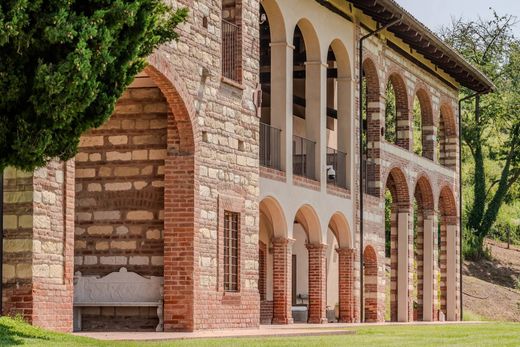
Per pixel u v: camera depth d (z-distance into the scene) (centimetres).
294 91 4150
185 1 2612
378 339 2514
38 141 1769
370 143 4216
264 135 3412
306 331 2744
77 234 2700
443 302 5178
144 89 2683
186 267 2620
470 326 3769
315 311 3697
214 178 2750
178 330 2603
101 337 2255
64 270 2234
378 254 4200
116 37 1819
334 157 3909
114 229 2686
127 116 2694
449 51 4609
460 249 5203
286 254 3438
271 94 3462
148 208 2673
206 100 2717
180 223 2633
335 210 3800
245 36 2967
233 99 2869
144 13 1850
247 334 2500
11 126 1773
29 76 1745
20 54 1727
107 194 2694
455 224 5181
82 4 1791
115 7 1794
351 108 3947
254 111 2994
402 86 4503
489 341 2531
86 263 2689
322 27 3709
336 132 4291
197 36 2670
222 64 2911
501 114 7594
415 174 4591
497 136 7744
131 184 2686
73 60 1723
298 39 4094
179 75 2580
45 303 2173
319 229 3684
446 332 3050
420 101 4853
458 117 5238
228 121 2834
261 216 3931
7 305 2139
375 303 4197
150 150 2678
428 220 4850
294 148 3816
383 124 4244
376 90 4206
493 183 7731
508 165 7638
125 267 2667
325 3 3719
